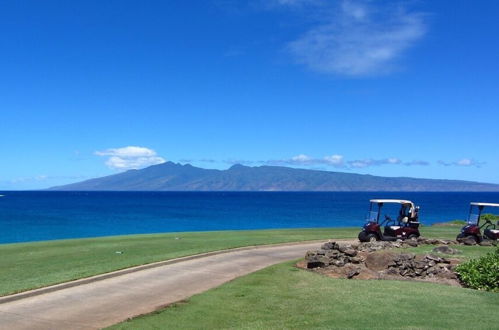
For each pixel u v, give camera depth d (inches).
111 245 920.9
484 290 501.7
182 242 966.4
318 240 1039.0
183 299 464.1
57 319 393.7
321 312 411.2
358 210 4005.9
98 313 413.4
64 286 513.7
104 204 5305.1
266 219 2787.9
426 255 656.4
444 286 519.2
